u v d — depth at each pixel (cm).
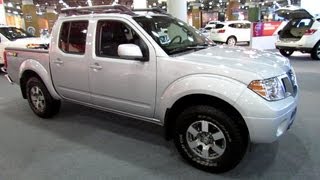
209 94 290
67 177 317
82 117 503
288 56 1152
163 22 392
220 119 294
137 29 348
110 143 398
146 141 401
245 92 276
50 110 487
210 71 295
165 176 314
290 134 405
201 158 319
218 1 4119
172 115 333
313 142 379
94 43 385
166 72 320
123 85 360
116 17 369
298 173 311
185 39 390
